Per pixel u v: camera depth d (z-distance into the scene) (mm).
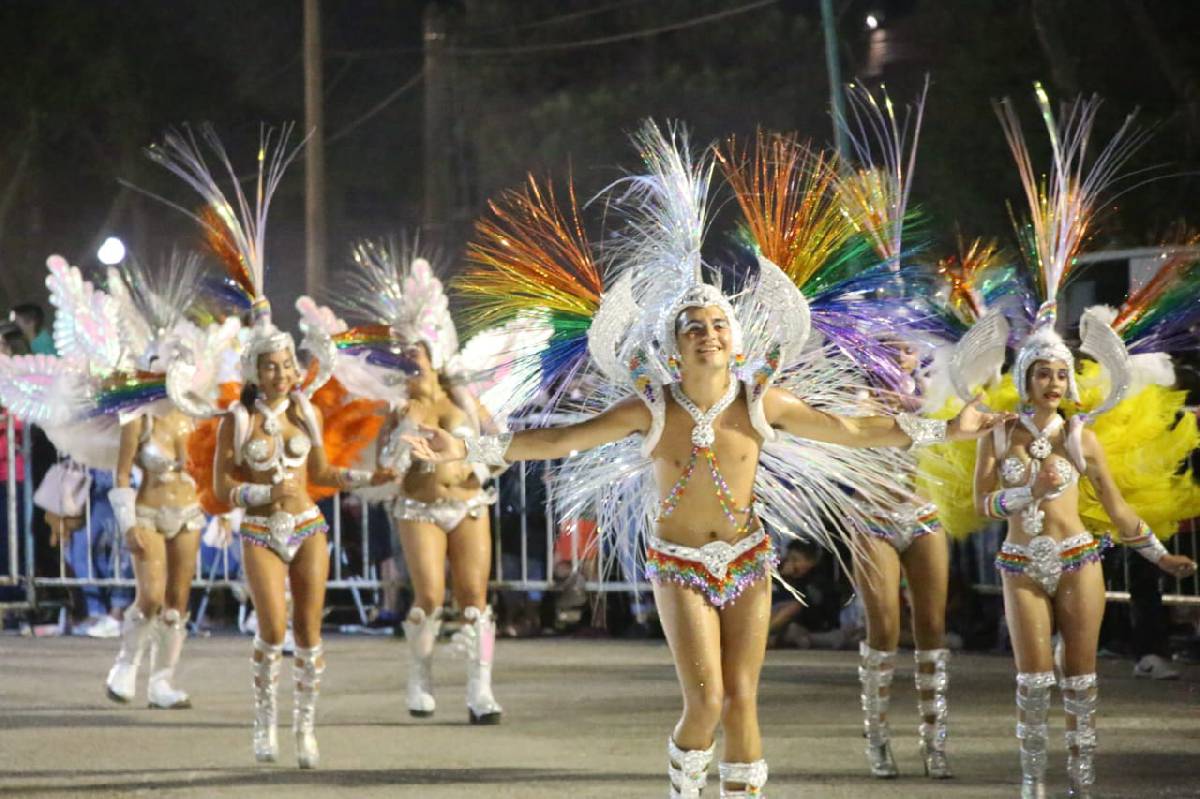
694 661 16906
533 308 19219
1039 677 19688
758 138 20516
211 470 29578
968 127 60750
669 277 18141
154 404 29484
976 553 35875
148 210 85500
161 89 86500
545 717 28000
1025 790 19828
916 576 22047
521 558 39844
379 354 28172
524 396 19734
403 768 23219
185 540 29797
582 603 40406
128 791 21703
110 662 36188
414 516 27781
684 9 75438
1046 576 19750
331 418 29094
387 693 31344
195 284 31828
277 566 23641
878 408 18984
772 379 17531
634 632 40188
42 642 40219
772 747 24625
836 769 22766
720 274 19109
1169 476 21859
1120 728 25750
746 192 19328
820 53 71312
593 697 30250
